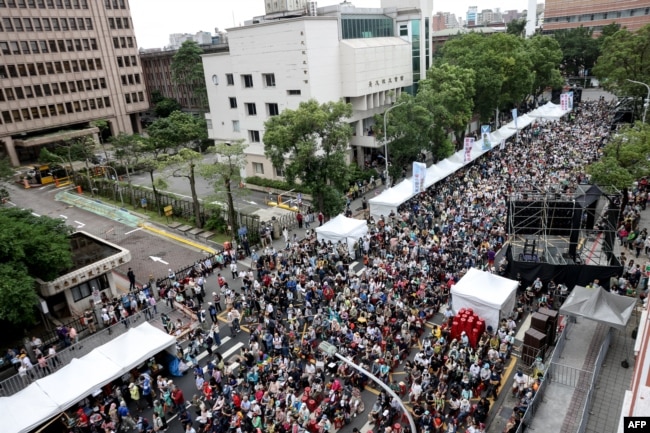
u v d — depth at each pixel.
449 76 48.16
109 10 85.81
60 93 79.44
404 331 22.88
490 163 49.28
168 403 20.42
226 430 18.81
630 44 53.31
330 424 18.16
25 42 73.88
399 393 19.91
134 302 27.80
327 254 31.42
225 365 23.17
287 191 50.16
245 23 64.12
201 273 32.38
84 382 19.56
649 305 11.07
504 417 18.70
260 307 26.91
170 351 23.59
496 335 22.88
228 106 58.78
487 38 65.88
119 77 89.06
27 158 76.00
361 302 25.66
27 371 22.09
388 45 54.44
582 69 114.62
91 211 50.25
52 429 19.58
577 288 22.95
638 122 35.94
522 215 28.70
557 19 127.00
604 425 17.06
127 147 56.69
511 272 27.62
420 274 27.56
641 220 35.78
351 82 50.88
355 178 48.72
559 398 18.55
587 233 30.62
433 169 44.12
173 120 68.06
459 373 20.02
